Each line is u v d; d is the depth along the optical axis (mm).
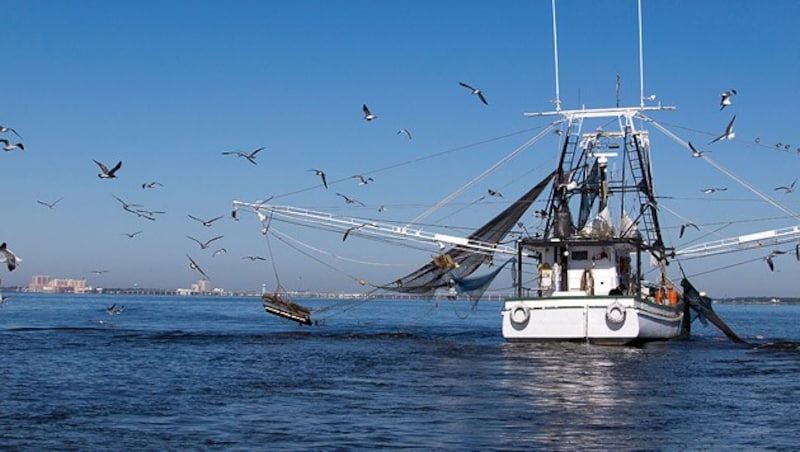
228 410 26781
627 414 26250
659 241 58625
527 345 51406
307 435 22641
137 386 32906
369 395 30312
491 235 60125
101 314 117688
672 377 36312
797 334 84938
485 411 26641
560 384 33656
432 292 61750
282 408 27188
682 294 63094
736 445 21719
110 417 25484
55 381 34469
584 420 25094
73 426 24000
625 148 57750
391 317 134625
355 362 42969
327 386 32906
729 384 34000
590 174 57781
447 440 22016
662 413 26516
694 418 25625
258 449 20906
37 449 20984
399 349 51812
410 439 22125
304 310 76875
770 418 25719
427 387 32562
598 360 43656
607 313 49688
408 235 59000
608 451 20875
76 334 65000
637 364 41938
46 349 49969
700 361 43906
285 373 37688
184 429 23531
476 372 37938
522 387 32625
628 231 56281
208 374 37344
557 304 50875
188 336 64125
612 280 54219
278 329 80125
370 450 20797
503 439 22172
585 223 59094
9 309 131875
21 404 28031
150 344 55156
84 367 39969
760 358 46344
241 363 42438
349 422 24562
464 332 78812
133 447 21188
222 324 93750
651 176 58188
